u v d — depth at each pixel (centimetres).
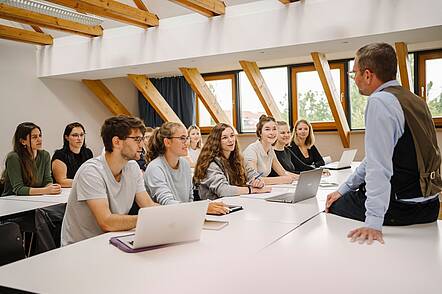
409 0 384
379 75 170
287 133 411
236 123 735
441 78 576
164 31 525
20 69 611
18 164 327
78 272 127
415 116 165
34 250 274
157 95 674
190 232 158
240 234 171
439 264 130
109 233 178
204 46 497
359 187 199
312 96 667
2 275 125
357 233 162
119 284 117
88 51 587
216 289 112
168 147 249
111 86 732
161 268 130
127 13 479
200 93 607
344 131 607
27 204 277
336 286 113
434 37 422
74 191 195
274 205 237
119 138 198
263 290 111
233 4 477
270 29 456
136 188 214
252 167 333
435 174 174
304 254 143
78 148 376
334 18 421
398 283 115
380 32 399
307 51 486
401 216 176
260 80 581
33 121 630
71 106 689
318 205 236
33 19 489
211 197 290
